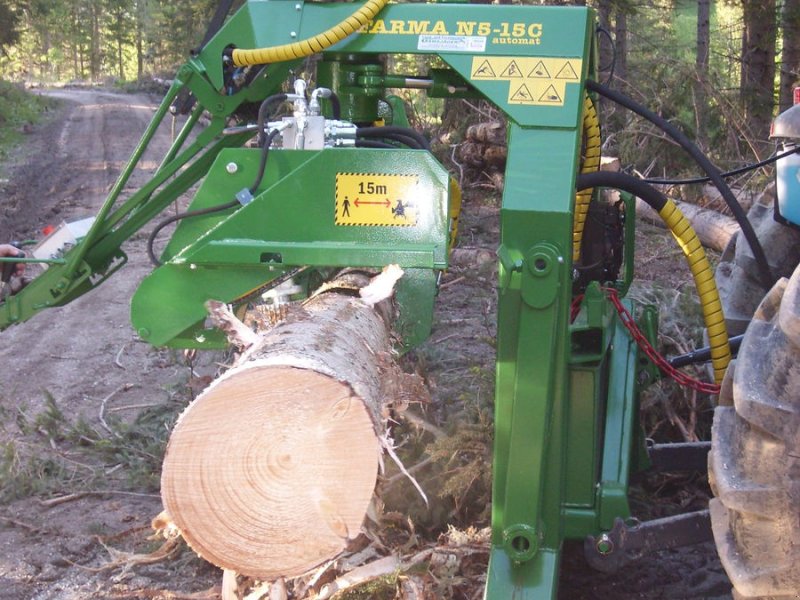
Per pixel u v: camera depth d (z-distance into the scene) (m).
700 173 10.40
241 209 3.52
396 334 3.71
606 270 4.39
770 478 2.63
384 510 4.12
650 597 3.82
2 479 4.88
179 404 5.78
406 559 3.61
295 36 3.71
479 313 7.77
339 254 3.47
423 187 3.45
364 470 2.65
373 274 3.83
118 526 4.51
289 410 2.65
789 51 13.95
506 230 3.09
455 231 4.27
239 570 2.71
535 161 3.15
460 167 11.10
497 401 3.15
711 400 4.91
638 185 3.70
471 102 11.88
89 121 30.91
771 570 2.63
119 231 4.29
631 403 3.93
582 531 3.50
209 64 3.87
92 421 5.87
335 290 3.66
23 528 4.47
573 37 3.29
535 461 3.10
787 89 13.80
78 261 4.21
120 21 83.12
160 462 5.12
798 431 2.60
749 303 4.52
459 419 4.48
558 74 3.24
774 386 2.66
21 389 6.54
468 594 3.57
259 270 3.63
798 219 3.81
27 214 13.59
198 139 4.03
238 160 3.63
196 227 3.73
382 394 3.12
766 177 9.09
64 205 14.33
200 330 3.75
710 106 11.25
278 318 3.53
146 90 53.06
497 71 3.30
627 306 4.57
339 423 2.64
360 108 4.09
